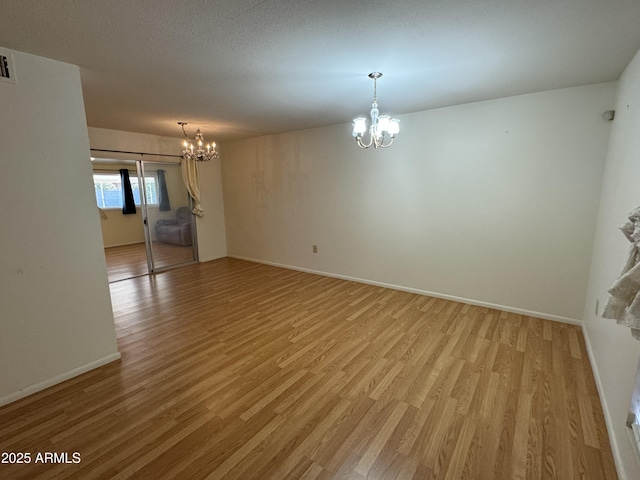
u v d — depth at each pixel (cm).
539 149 312
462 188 362
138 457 165
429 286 406
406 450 169
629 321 129
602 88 276
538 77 262
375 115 265
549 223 317
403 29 178
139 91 286
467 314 346
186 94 296
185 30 177
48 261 222
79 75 229
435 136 370
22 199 208
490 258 356
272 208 561
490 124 333
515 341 284
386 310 360
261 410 200
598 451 166
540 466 158
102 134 465
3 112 197
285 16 162
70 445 173
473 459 162
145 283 472
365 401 208
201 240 609
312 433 181
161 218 546
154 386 225
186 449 170
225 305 380
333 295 412
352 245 471
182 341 291
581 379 227
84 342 243
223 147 616
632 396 146
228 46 198
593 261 288
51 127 218
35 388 219
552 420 188
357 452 168
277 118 404
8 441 176
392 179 413
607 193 259
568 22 171
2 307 204
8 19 161
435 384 224
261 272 533
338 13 161
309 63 226
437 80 266
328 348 276
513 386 221
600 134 282
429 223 393
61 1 146
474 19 168
